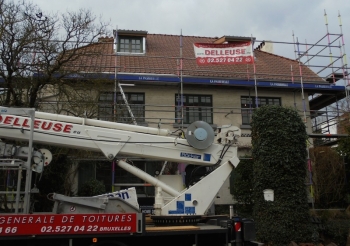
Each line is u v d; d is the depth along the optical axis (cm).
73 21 1897
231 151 778
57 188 1301
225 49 1616
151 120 1708
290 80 1795
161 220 705
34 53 1280
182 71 1731
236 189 1451
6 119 703
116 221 626
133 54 1912
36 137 713
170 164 1066
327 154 1591
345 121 1803
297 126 1198
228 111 1786
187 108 1761
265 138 1191
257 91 1844
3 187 783
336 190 1559
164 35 2300
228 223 693
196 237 674
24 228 584
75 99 1342
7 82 1221
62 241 607
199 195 734
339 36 1969
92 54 1388
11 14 1245
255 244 691
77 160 1443
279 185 1146
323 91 1862
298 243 1101
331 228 1206
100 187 1454
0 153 681
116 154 738
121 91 1506
